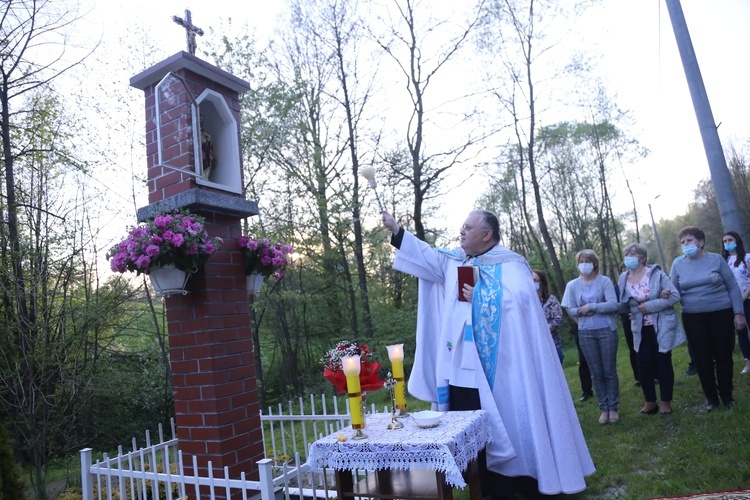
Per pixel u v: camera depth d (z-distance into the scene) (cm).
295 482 463
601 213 2591
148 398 1060
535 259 2525
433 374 412
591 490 384
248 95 1377
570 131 1948
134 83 459
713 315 501
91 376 817
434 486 294
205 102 462
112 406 1075
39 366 718
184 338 411
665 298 512
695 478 364
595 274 558
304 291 1712
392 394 339
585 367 684
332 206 1531
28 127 900
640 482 378
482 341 370
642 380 541
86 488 392
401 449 268
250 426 420
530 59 1677
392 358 336
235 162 466
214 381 395
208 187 437
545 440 341
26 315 745
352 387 298
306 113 1634
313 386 1575
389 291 1922
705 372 505
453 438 270
